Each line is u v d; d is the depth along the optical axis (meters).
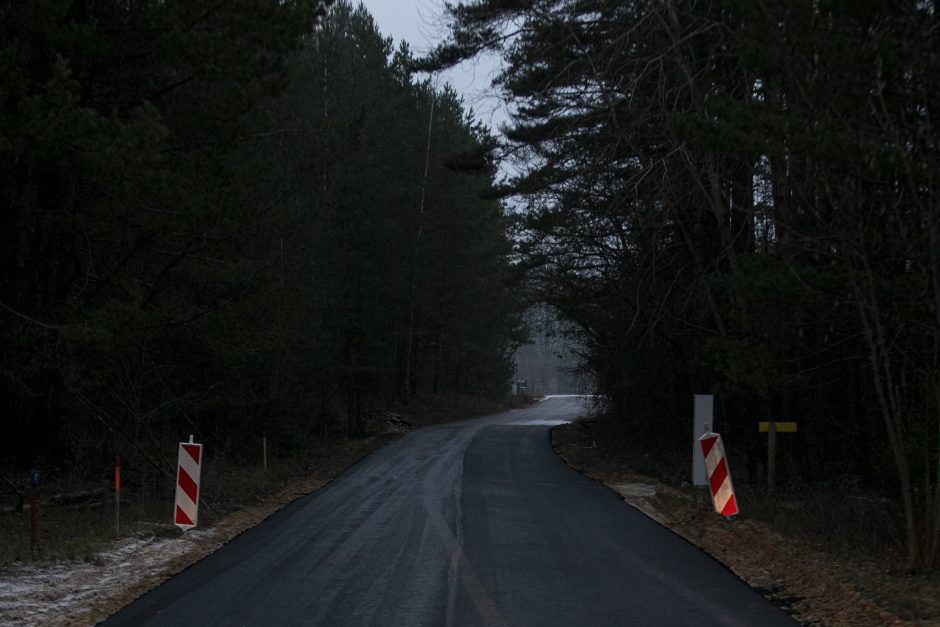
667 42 18.12
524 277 30.48
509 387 75.75
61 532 12.23
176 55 14.09
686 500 16.53
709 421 16.77
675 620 7.56
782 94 12.44
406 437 36.47
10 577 9.29
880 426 14.58
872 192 10.65
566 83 19.73
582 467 24.98
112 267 16.81
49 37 12.87
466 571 9.61
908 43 9.52
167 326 15.64
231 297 17.59
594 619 7.57
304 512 14.96
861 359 14.79
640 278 21.45
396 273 41.03
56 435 17.25
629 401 28.62
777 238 14.79
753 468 19.83
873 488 15.21
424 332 52.22
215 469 19.44
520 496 17.33
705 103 11.81
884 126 9.57
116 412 18.80
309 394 33.28
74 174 13.45
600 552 10.95
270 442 27.89
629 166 20.50
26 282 16.45
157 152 12.40
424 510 14.98
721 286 17.56
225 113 14.92
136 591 8.64
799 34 10.10
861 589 8.47
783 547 11.13
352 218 36.16
